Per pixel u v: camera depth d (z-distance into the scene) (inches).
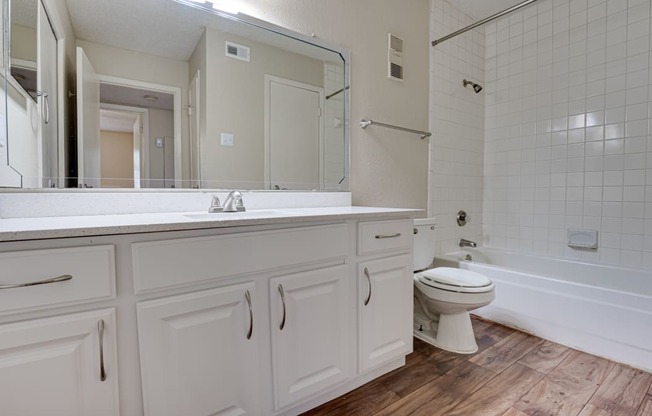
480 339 73.4
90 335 31.3
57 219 40.1
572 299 69.0
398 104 87.0
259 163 64.1
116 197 49.9
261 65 64.1
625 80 83.6
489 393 53.4
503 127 108.2
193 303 36.3
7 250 27.9
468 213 108.0
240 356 40.0
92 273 31.2
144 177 52.9
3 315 27.7
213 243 37.6
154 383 34.4
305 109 69.9
